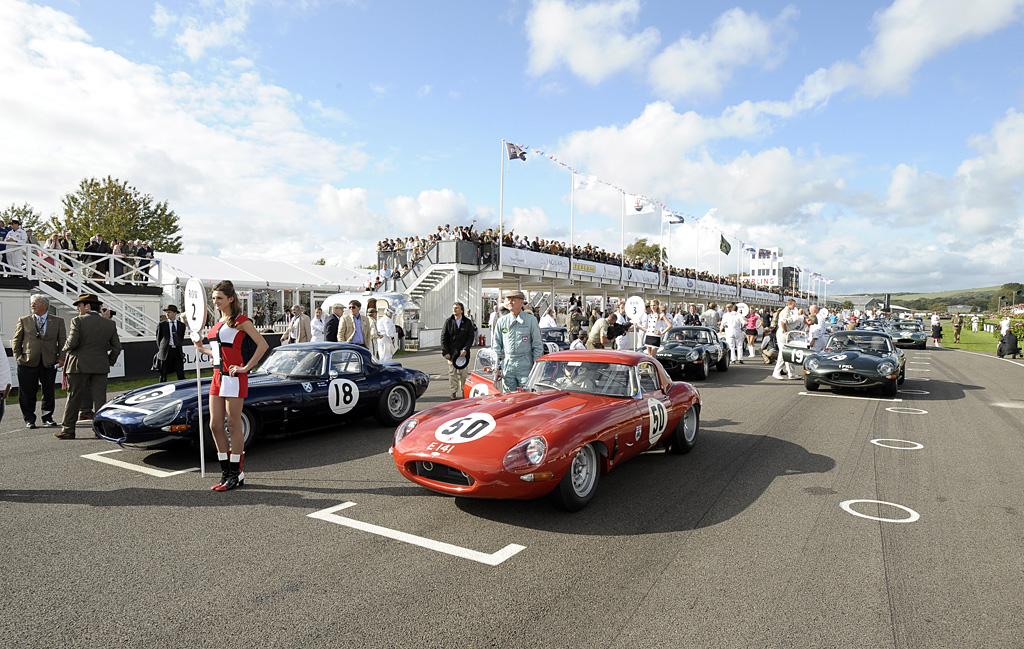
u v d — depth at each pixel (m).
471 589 3.28
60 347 7.86
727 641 2.78
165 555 3.70
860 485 5.36
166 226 38.44
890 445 6.99
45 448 6.52
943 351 26.80
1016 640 2.81
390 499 4.84
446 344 10.00
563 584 3.36
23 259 14.35
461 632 2.84
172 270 23.16
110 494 4.91
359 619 2.95
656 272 39.44
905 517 4.53
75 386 6.97
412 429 4.82
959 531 4.25
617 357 5.82
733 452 6.61
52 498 4.80
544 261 28.05
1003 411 9.46
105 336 7.21
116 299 15.03
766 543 3.99
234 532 4.10
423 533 4.12
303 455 6.30
